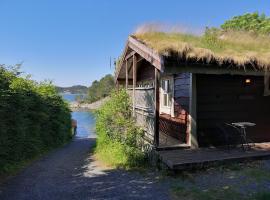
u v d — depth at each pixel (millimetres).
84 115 60438
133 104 11273
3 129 7965
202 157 7430
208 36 9555
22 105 9688
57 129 16203
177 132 10203
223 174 6738
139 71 15062
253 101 9633
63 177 7508
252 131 9656
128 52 11953
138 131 9812
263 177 6434
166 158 7328
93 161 10031
